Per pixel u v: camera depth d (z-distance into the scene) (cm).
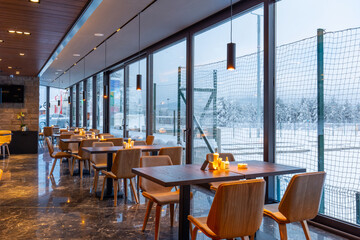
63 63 1030
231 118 528
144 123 859
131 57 905
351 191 346
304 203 259
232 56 390
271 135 444
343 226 351
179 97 686
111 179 520
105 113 1176
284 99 431
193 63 630
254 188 226
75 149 766
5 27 540
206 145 591
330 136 369
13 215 412
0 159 951
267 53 441
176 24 611
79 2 428
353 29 345
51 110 1767
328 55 373
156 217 320
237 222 223
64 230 358
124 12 543
